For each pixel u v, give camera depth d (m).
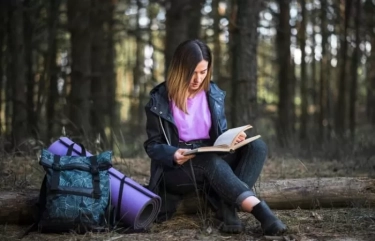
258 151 3.47
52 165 3.36
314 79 16.03
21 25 8.87
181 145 3.56
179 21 9.19
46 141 8.55
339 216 3.74
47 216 3.29
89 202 3.29
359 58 14.59
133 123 17.42
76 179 3.32
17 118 8.49
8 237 3.33
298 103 20.91
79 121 9.24
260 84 18.38
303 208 4.02
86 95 9.38
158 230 3.49
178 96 3.53
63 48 12.48
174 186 3.62
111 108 13.60
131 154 8.31
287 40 13.00
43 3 10.02
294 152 7.73
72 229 3.31
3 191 3.83
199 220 3.69
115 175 3.55
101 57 11.79
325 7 13.04
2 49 10.50
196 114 3.61
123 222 3.47
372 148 7.55
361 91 20.39
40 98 10.48
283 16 12.90
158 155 3.40
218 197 3.58
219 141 3.34
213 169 3.36
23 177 4.66
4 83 12.47
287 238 3.16
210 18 12.88
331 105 15.95
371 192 3.98
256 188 3.97
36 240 3.24
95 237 3.25
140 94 16.84
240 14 7.87
